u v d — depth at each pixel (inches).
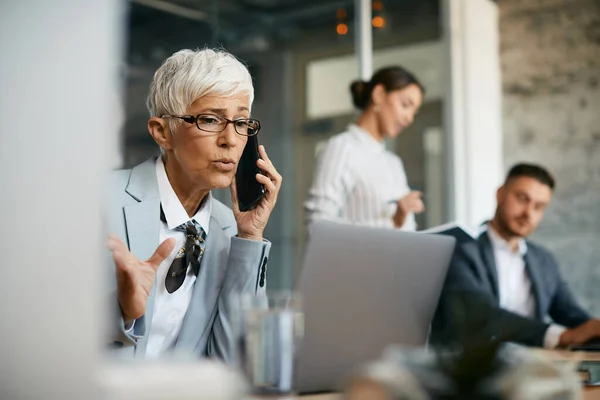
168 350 57.3
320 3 188.9
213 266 59.1
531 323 76.6
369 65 173.6
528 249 103.6
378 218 109.9
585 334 74.2
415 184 159.5
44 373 15.6
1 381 15.2
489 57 169.8
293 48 201.6
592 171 159.2
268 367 30.0
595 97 159.9
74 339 16.0
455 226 95.0
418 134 162.4
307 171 201.3
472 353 25.5
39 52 15.1
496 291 92.5
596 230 157.8
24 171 14.9
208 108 57.5
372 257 41.7
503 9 170.9
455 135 165.3
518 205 99.7
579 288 158.6
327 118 196.1
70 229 15.6
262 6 199.3
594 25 160.1
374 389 26.2
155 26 191.2
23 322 15.3
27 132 14.9
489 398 25.5
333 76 191.9
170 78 58.4
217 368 21.7
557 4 164.7
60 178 15.3
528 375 26.4
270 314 30.4
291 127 202.8
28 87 14.9
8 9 14.8
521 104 168.1
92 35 15.6
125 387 19.0
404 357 27.0
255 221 59.0
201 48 61.5
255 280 56.1
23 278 15.1
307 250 39.1
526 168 100.3
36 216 15.1
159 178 59.3
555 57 164.7
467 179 164.6
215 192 177.9
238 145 58.5
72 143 15.4
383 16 171.9
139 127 164.6
